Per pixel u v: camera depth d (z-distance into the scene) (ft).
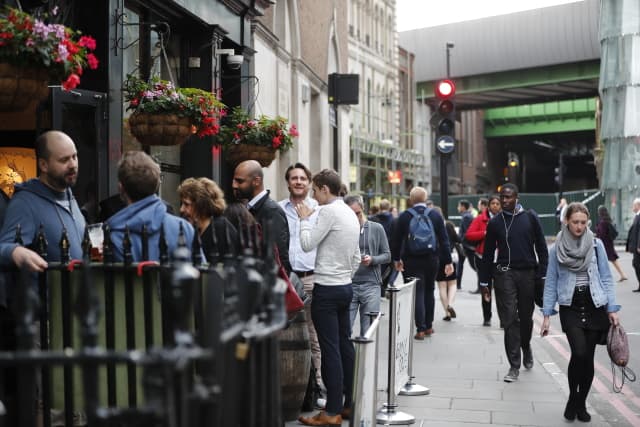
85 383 7.06
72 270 14.02
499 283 28.68
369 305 29.12
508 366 30.53
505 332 28.30
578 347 22.04
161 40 27.84
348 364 22.00
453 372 29.27
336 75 49.49
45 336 14.40
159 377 6.56
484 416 22.59
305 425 21.08
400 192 174.91
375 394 17.39
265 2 42.24
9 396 12.06
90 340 7.06
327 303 21.20
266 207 21.29
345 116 80.38
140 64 29.94
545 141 337.11
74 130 23.76
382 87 167.84
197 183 18.39
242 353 8.58
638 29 138.62
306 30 61.46
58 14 23.73
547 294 22.90
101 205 20.74
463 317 45.55
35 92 15.21
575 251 22.22
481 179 298.76
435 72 218.38
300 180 24.84
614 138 140.77
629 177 140.05
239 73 38.75
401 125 199.82
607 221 69.62
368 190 135.85
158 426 7.32
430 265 37.76
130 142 28.50
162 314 13.29
